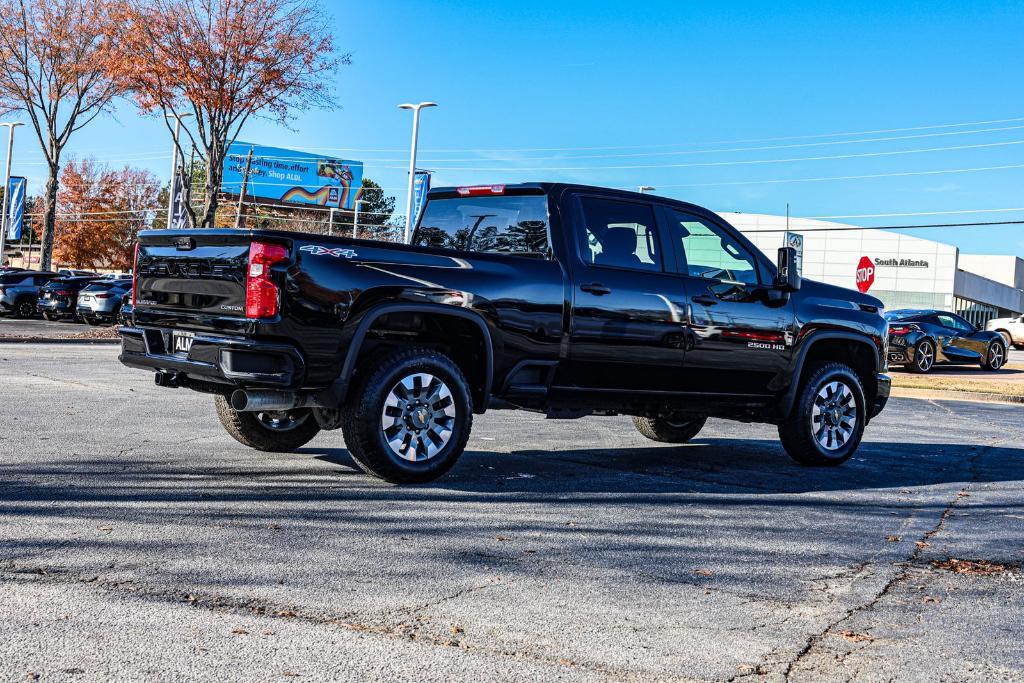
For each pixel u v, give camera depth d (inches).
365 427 231.6
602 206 272.4
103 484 227.1
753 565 183.8
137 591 149.8
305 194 2701.8
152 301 247.0
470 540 191.8
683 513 228.4
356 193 2773.1
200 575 159.3
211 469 252.2
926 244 2282.2
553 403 263.6
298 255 219.9
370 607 147.9
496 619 145.1
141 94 936.9
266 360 218.4
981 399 653.9
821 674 128.8
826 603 161.5
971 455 358.0
